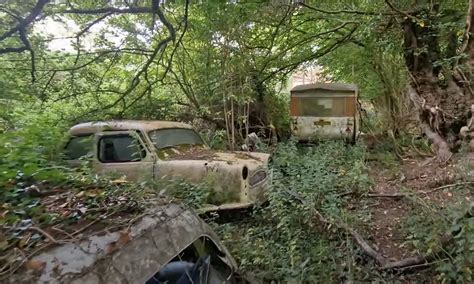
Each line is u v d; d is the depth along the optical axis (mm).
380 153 10469
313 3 9617
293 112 12047
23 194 3033
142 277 2311
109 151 6039
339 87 11797
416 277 4070
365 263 4418
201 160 5883
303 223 5004
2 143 3469
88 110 8578
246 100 10312
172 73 9727
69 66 8438
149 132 6141
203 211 5145
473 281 3637
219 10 7988
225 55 10047
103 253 2232
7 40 6621
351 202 6223
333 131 11641
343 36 11578
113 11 5379
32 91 8062
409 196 5805
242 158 6258
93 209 2752
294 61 12375
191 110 10586
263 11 8820
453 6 8945
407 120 12477
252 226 5379
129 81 9336
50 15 6141
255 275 4016
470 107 8008
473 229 3656
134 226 2545
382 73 13547
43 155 3916
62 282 2018
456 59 7848
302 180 5973
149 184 4750
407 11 8328
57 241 2262
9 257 2107
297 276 4039
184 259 3090
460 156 7469
